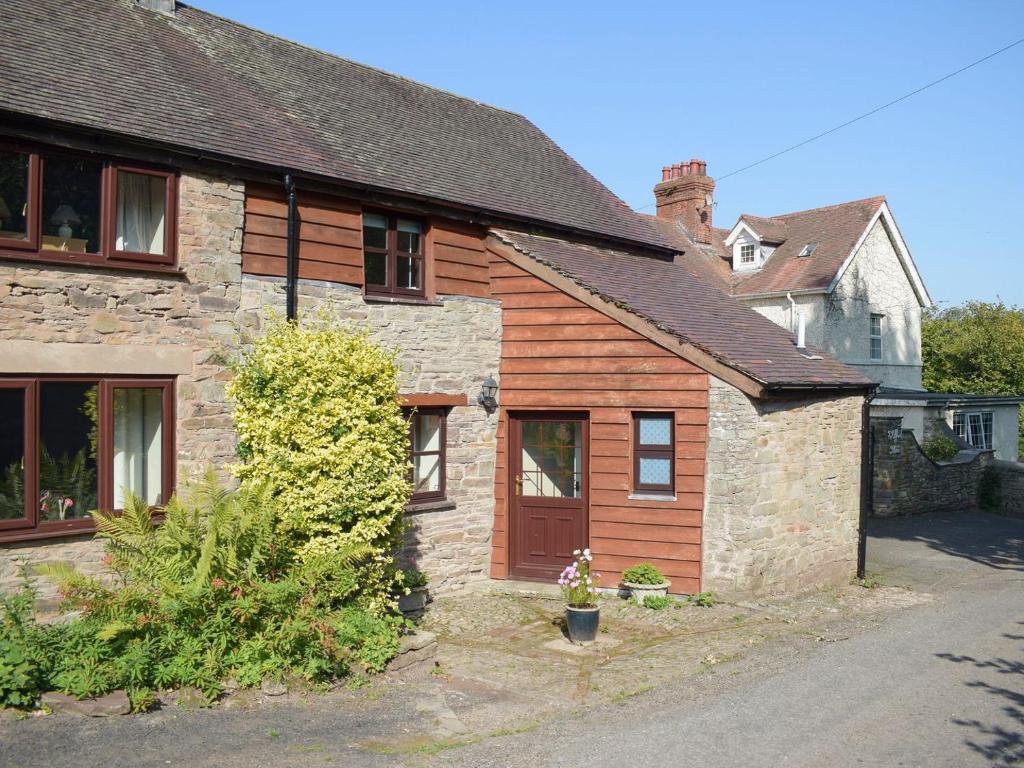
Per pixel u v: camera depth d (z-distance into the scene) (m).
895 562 16.47
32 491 8.77
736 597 12.16
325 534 9.57
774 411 12.73
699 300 15.34
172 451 9.89
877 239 29.61
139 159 9.65
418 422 12.70
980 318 38.03
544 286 13.41
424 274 13.04
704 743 7.16
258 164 10.55
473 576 13.30
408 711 7.87
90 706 7.02
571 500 13.34
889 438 21.84
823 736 7.32
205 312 10.19
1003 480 24.72
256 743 6.86
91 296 9.26
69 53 10.45
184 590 7.87
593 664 9.55
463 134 16.55
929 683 8.77
